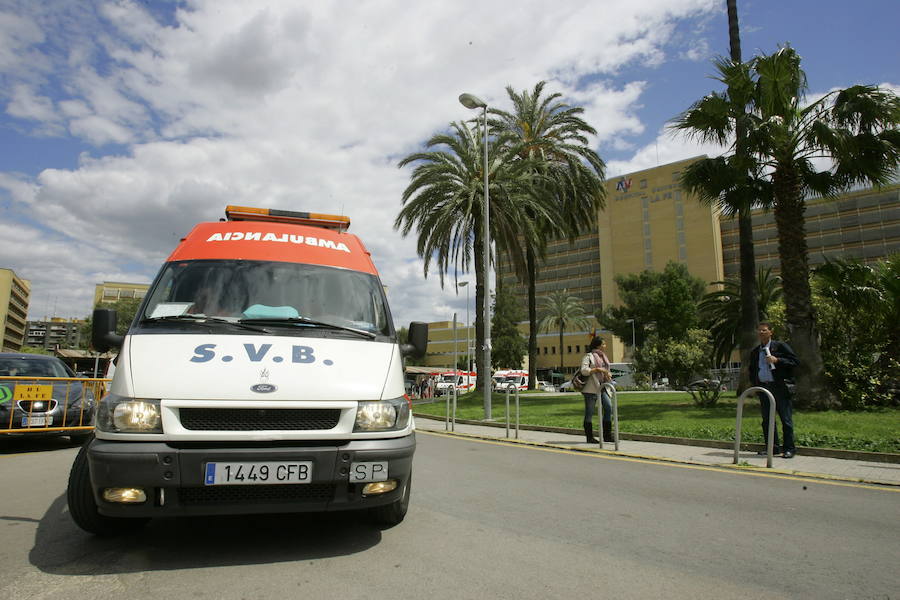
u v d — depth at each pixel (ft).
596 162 90.27
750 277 51.42
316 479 11.06
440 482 19.95
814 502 17.04
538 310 288.92
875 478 20.34
